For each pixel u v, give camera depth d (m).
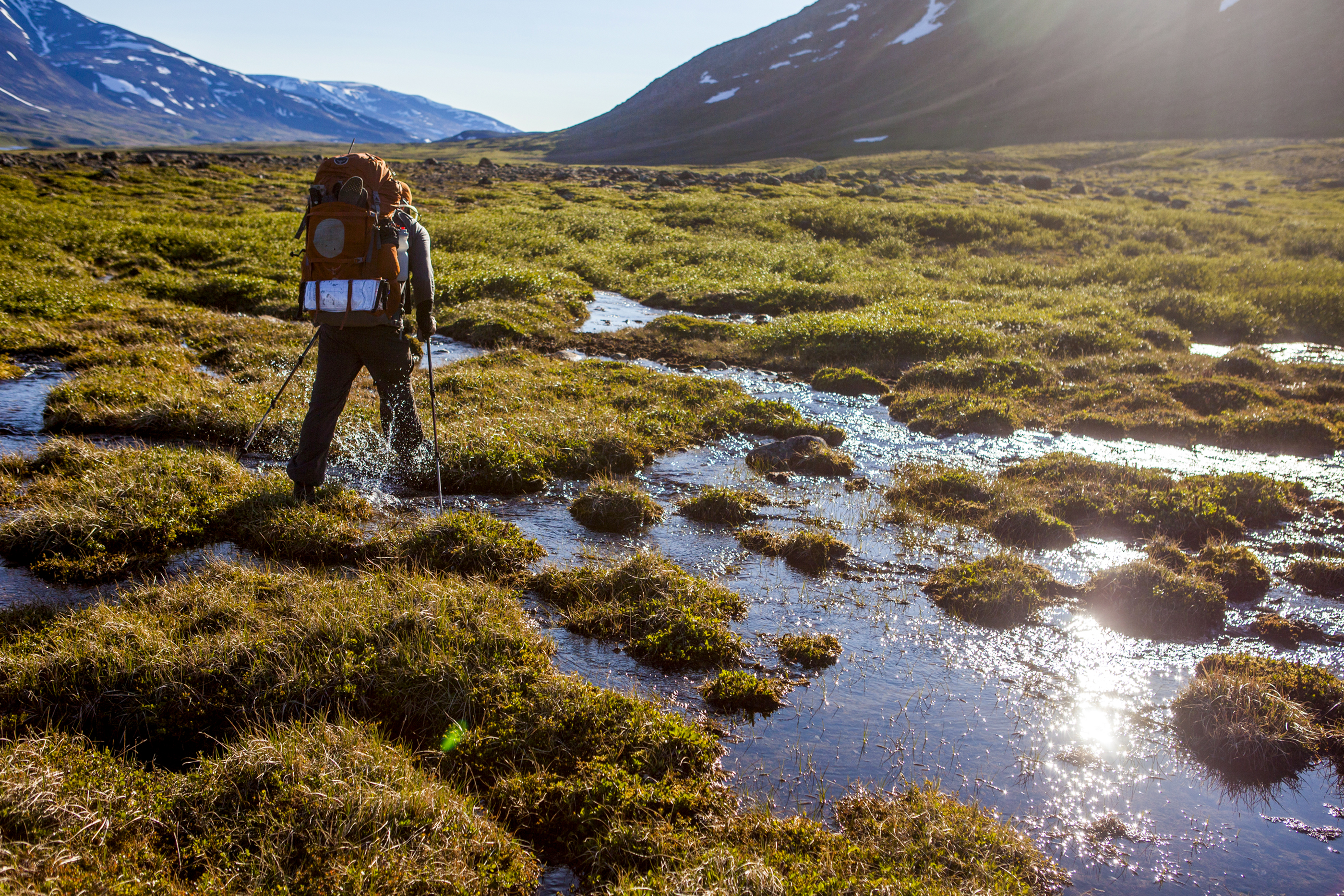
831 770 3.84
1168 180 60.47
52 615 4.55
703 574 5.96
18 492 6.29
